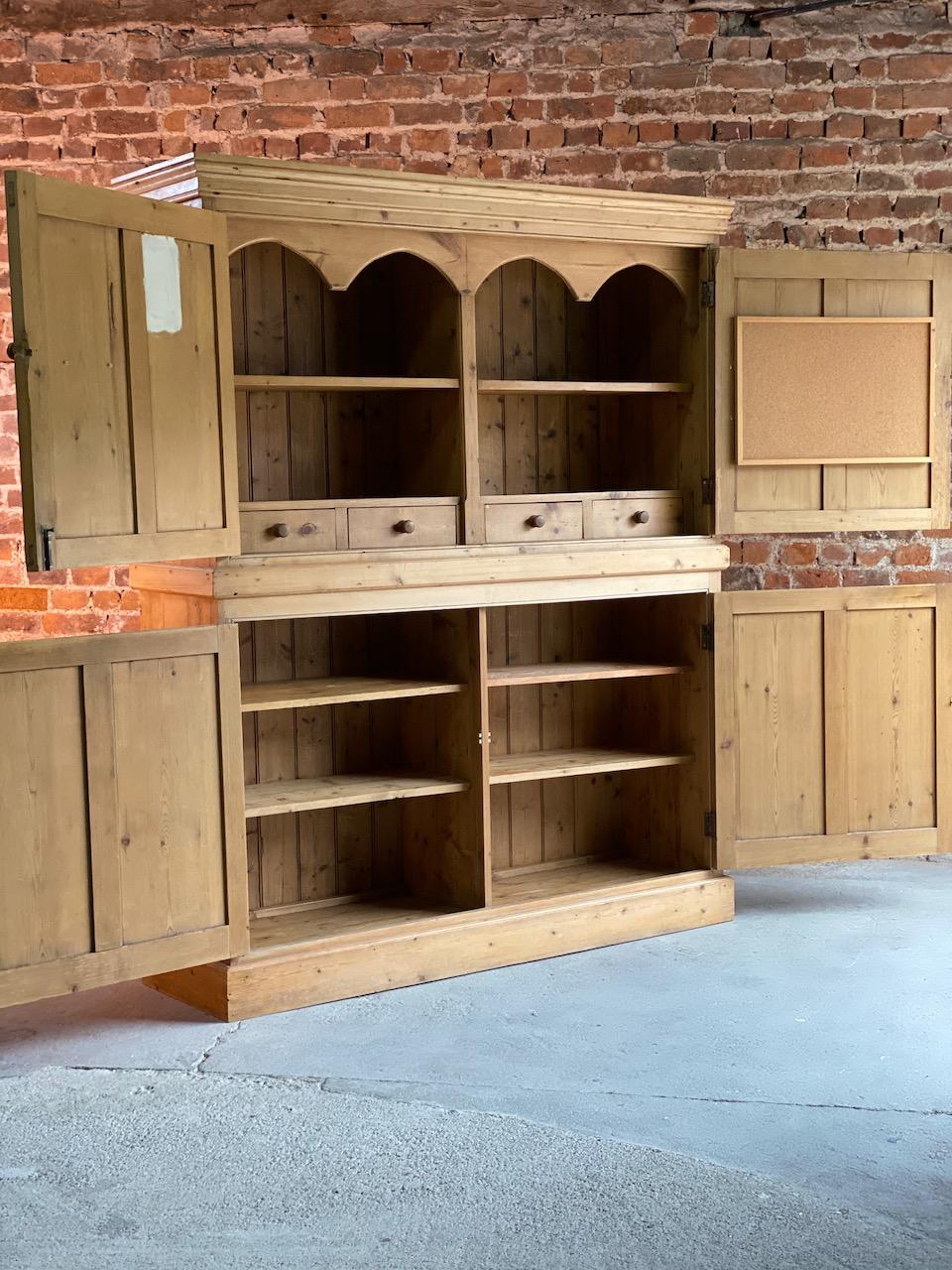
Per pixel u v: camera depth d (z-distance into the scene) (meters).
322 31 5.17
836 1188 2.94
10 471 5.24
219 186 3.79
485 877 4.38
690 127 5.25
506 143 5.22
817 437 4.68
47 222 3.28
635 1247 2.71
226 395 3.82
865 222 5.32
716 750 4.69
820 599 4.73
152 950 3.76
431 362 4.41
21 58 5.17
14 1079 3.54
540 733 4.98
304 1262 2.67
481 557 4.27
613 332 5.00
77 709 3.60
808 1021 3.84
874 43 5.28
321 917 4.39
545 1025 3.85
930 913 4.80
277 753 4.46
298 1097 3.41
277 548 4.01
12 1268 2.66
